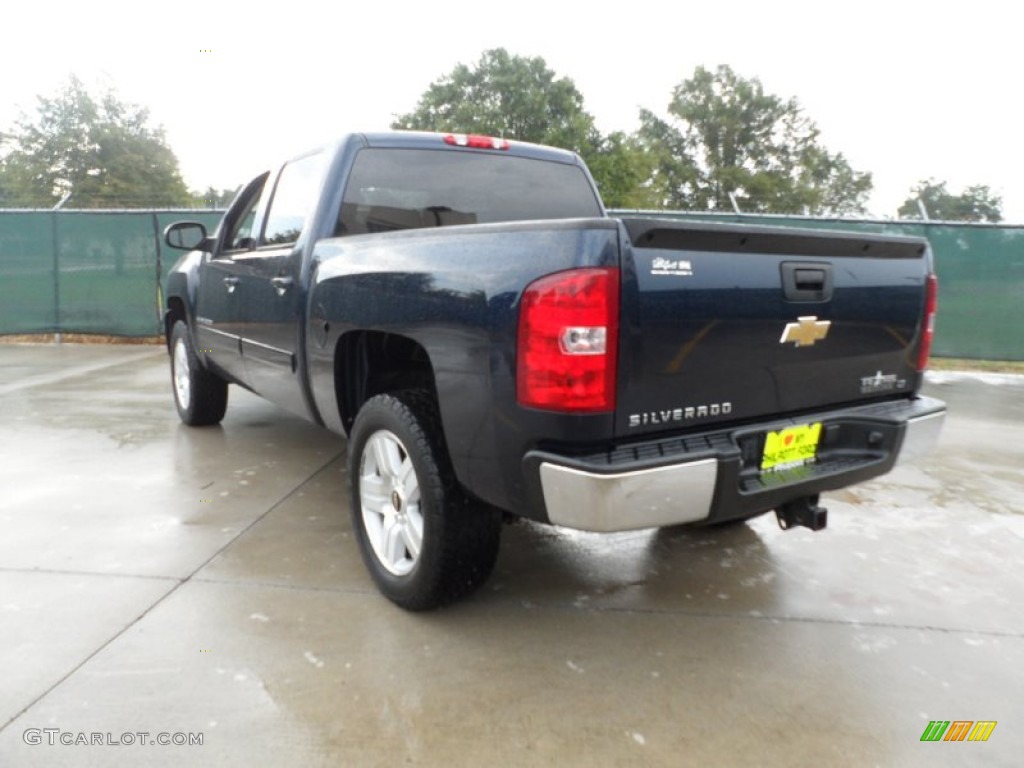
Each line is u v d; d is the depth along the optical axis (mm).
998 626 2820
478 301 2307
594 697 2316
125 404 6477
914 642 2693
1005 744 2141
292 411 3861
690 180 54281
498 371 2244
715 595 3039
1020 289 8859
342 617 2764
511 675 2422
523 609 2875
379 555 2906
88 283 10484
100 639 2564
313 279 3281
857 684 2422
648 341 2162
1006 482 4691
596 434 2125
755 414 2496
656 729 2168
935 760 2066
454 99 49625
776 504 2467
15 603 2809
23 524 3602
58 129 51219
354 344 3129
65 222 10375
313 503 3977
